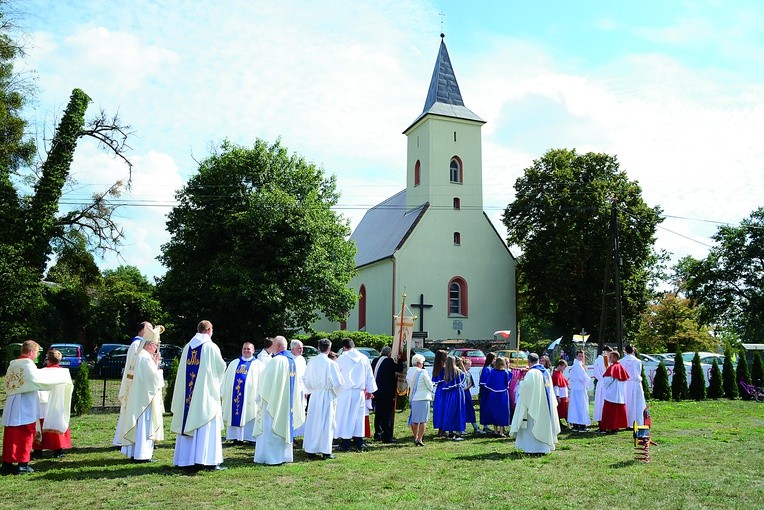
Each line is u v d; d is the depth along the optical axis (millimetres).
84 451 11016
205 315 29828
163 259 32594
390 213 45875
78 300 37062
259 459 9977
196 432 9141
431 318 38344
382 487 8281
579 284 36344
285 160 33750
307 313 31203
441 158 40469
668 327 49781
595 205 36250
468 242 40094
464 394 13836
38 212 29250
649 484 8508
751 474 9281
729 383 23797
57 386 10203
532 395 11078
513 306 40500
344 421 11633
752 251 44719
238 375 12422
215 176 31953
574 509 7191
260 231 29016
